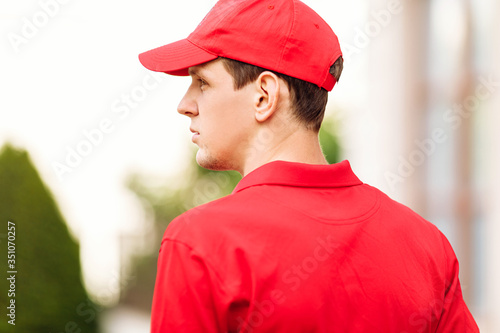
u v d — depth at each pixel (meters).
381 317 3.96
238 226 3.85
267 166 4.20
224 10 4.43
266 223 3.87
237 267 3.74
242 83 4.32
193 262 3.79
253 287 3.68
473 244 16.28
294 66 4.28
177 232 3.92
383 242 4.15
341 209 4.14
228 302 3.69
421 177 17.48
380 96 18.39
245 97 4.34
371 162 18.80
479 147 16.17
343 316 3.86
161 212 26.30
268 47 4.27
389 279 4.04
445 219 16.91
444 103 16.89
